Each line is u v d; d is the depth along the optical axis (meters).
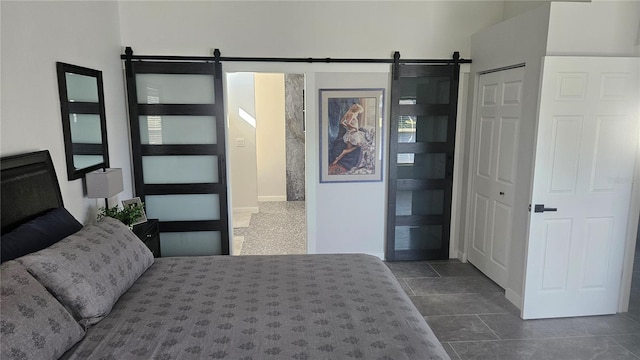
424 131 4.35
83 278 1.86
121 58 3.91
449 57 4.26
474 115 4.16
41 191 2.36
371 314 1.93
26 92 2.35
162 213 4.30
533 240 3.05
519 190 3.31
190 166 4.24
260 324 1.82
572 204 3.03
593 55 2.95
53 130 2.64
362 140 4.34
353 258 2.77
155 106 4.06
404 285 3.85
